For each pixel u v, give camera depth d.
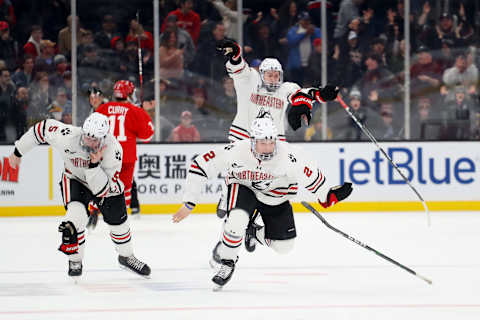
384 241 25.62
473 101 37.28
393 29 37.22
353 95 37.41
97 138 16.12
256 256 22.19
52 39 36.66
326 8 37.34
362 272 19.36
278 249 17.86
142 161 34.75
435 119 37.38
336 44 37.41
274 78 20.36
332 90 18.78
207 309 14.58
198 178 16.64
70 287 17.28
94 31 36.81
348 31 37.25
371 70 37.31
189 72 37.06
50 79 36.66
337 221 31.83
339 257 22.00
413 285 17.36
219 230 29.16
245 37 37.50
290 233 17.50
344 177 35.19
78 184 17.41
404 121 37.38
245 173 16.45
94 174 16.62
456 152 35.31
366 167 35.22
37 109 36.62
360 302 15.31
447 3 37.12
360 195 35.28
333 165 35.12
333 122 37.28
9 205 34.19
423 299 15.63
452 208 35.41
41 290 16.88
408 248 23.91
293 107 18.75
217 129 37.31
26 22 36.47
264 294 16.27
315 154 35.09
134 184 32.53
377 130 37.47
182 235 27.67
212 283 17.81
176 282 17.98
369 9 37.19
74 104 36.81
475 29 37.19
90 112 36.97
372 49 37.22
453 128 37.34
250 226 18.48
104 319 13.72
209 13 37.06
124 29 36.97
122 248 18.12
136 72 37.03
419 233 27.72
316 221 31.94
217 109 37.25
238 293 16.41
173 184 34.88
